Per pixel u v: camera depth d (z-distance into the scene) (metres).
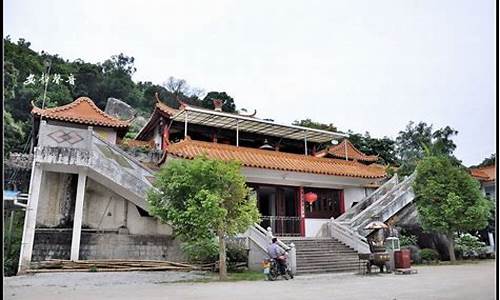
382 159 44.25
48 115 23.31
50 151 16.97
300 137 27.89
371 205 22.75
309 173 23.36
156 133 27.86
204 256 17.23
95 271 16.36
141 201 18.47
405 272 15.82
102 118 25.16
